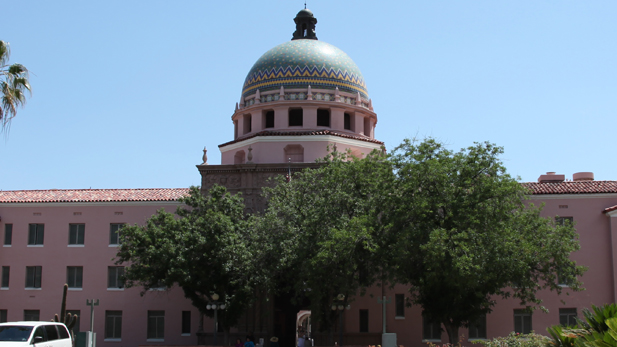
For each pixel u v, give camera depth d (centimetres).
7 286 4675
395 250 3228
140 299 4553
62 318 3247
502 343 2269
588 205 4278
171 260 3588
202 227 3738
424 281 3400
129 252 3875
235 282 3569
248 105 5116
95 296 4578
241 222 3869
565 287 4216
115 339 4528
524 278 3316
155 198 4653
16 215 4741
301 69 4972
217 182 4472
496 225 3272
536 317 4212
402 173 3428
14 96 2856
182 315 4503
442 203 3266
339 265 3288
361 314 4259
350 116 5100
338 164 3712
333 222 3419
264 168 4425
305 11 5450
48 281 4631
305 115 4878
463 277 3102
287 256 3409
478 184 3359
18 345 2275
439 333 4241
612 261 4172
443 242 3059
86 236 4662
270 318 4238
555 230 3481
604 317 1888
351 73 5109
